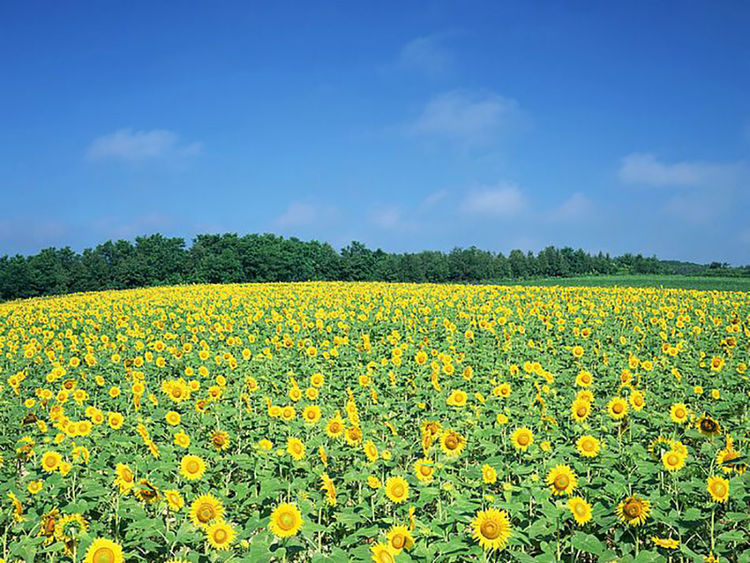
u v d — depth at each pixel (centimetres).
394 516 537
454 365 1208
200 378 1226
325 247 9475
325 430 723
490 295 3262
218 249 8956
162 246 9188
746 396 903
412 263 9231
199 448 671
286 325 2036
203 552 531
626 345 1520
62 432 716
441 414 855
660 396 995
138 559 510
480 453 727
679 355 1280
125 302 3288
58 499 583
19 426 882
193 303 3147
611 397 955
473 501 512
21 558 472
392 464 614
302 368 1226
